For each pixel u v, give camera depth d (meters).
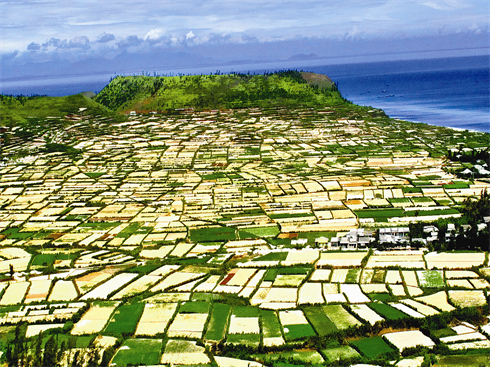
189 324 121.31
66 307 133.12
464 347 107.19
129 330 119.38
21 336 117.25
